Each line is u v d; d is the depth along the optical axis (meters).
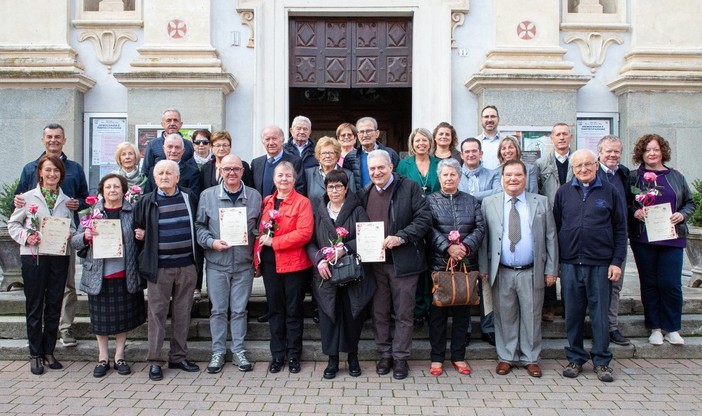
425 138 5.45
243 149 8.27
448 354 5.37
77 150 8.11
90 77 8.22
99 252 4.79
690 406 4.24
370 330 5.62
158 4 8.18
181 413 4.12
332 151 5.14
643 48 8.26
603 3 8.80
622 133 8.30
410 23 8.48
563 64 8.14
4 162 8.02
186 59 8.10
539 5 8.27
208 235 4.96
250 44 8.29
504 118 8.04
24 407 4.21
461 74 8.35
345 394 4.48
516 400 4.36
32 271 4.96
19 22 8.18
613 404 4.28
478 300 4.81
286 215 4.89
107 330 4.87
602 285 4.80
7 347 5.36
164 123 5.89
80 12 8.34
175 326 5.02
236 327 5.07
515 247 4.89
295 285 4.93
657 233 5.12
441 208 4.93
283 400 4.36
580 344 4.89
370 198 4.95
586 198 4.84
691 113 8.16
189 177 5.46
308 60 8.45
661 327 5.36
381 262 4.89
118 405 4.26
